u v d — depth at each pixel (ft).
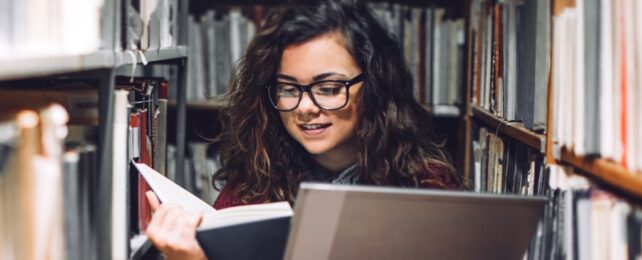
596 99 3.58
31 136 3.01
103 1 3.90
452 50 8.55
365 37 5.64
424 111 6.47
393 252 4.03
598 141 3.58
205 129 9.53
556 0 4.35
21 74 2.80
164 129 6.07
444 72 8.56
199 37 8.84
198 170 9.09
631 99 3.18
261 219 4.14
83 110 4.04
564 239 4.01
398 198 3.80
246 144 6.22
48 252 3.18
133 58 4.53
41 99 4.03
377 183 5.94
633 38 3.14
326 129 5.65
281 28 5.64
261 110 6.07
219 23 8.82
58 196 3.31
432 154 6.31
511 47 5.71
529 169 5.17
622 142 3.32
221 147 6.63
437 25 8.54
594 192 3.59
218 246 4.20
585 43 3.59
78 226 3.60
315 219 3.81
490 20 6.66
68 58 3.26
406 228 3.93
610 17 3.43
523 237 4.08
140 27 4.91
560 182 4.15
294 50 5.56
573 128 3.92
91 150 3.85
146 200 5.23
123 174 4.19
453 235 4.00
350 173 6.04
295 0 6.41
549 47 4.82
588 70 3.58
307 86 5.56
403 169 5.99
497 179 6.31
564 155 4.13
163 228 4.45
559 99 4.19
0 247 2.90
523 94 5.41
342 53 5.55
